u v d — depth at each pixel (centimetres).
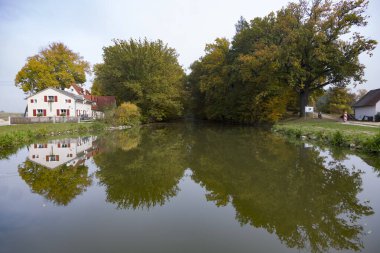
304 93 3244
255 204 687
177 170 1061
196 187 838
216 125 4122
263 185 851
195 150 1552
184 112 6644
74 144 1839
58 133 2508
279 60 2842
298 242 495
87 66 5531
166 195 763
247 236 518
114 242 490
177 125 4197
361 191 776
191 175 982
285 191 786
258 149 1557
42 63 4844
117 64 4381
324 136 1797
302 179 908
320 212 630
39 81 4662
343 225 561
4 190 800
